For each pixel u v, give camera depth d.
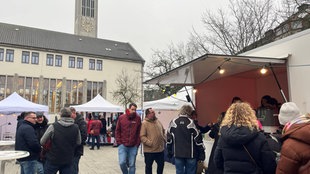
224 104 8.39
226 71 6.99
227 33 16.52
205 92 9.02
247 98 8.44
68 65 40.12
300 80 5.06
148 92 27.02
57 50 39.34
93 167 8.32
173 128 4.62
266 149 2.47
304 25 10.63
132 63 45.34
